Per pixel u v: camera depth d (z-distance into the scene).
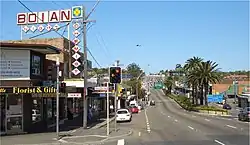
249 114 43.62
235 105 109.44
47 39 44.25
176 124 38.81
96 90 34.06
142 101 117.31
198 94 96.44
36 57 28.06
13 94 26.69
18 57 26.25
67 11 45.00
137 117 55.28
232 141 21.70
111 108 63.72
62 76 37.94
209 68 83.50
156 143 21.39
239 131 29.23
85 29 31.17
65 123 37.06
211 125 36.88
